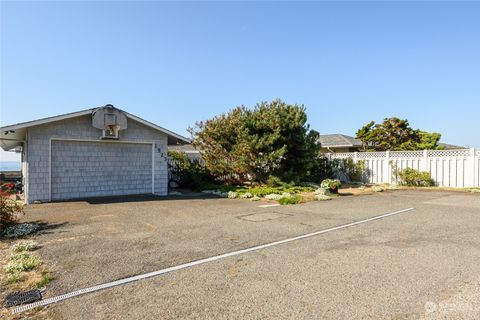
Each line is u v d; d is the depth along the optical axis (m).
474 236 5.43
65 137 10.41
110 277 3.55
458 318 2.56
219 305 2.84
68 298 3.02
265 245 4.89
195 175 14.49
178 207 9.02
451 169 14.38
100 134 11.09
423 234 5.59
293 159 14.65
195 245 4.90
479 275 3.55
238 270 3.77
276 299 2.96
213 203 9.95
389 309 2.73
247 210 8.50
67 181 10.62
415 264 3.94
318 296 3.02
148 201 10.33
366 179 17.44
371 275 3.57
